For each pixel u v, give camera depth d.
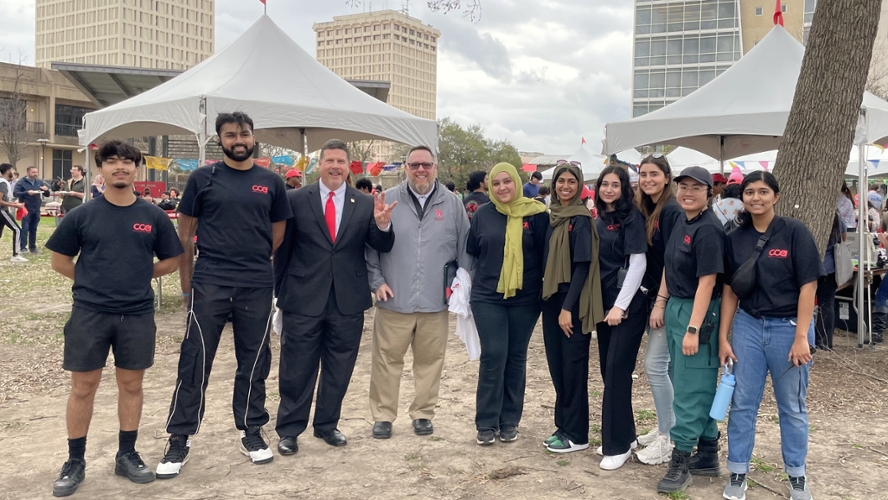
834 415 4.95
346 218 4.17
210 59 9.06
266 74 8.44
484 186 8.84
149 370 6.04
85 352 3.48
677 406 3.62
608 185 3.86
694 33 53.31
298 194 4.19
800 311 3.33
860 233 7.31
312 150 12.68
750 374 3.46
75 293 3.52
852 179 17.84
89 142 8.80
